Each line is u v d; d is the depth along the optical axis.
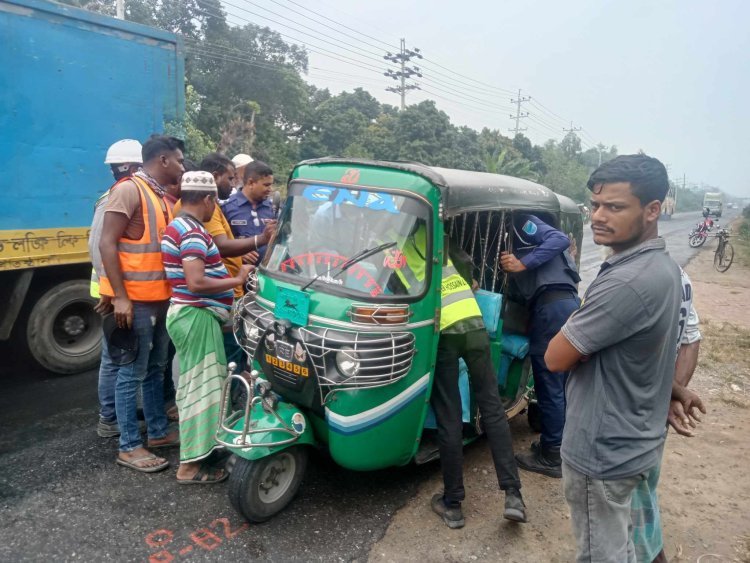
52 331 5.30
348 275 3.21
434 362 3.31
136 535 3.12
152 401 4.02
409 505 3.54
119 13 17.81
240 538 3.13
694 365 2.74
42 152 4.97
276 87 32.69
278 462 3.28
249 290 3.77
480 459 4.21
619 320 2.06
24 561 2.87
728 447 4.57
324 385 3.07
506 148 40.69
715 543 3.35
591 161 73.25
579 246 5.88
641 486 2.34
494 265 4.20
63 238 5.18
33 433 4.23
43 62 4.92
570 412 2.30
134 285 3.62
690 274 15.67
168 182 3.89
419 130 33.72
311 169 3.77
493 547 3.20
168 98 6.06
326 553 3.06
